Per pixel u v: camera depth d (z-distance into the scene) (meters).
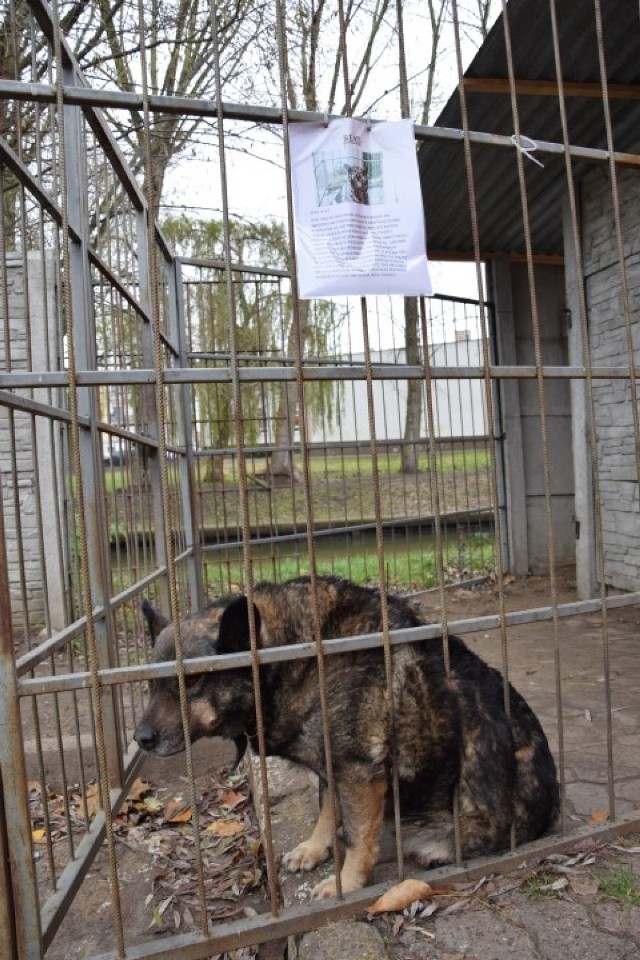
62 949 2.61
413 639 2.13
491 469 2.25
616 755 3.42
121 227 4.27
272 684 2.38
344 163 2.00
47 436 5.85
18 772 1.81
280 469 8.99
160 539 4.54
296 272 1.98
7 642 1.79
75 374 1.84
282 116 1.96
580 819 2.74
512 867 2.28
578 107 5.30
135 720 4.02
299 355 1.98
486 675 2.54
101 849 3.25
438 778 2.37
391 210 2.04
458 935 1.97
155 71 9.91
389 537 10.66
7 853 1.82
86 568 1.84
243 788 3.80
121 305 3.95
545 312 8.72
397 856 2.41
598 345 6.93
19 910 1.83
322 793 2.65
